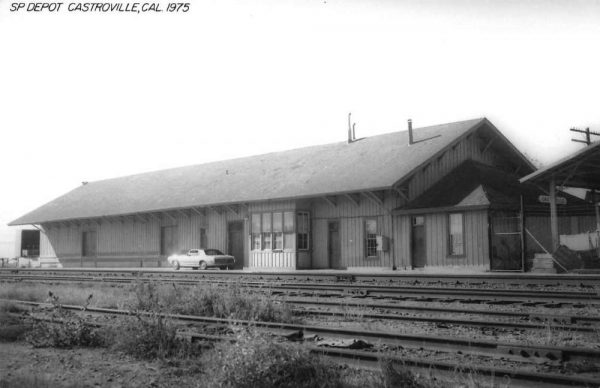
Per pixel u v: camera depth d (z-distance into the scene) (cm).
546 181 2334
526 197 2762
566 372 684
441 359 763
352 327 1073
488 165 3209
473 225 2503
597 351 709
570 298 1359
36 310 1373
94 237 4347
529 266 2452
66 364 799
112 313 1290
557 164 2172
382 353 758
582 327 938
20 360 831
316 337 932
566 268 2184
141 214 3912
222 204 3303
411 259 2695
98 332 971
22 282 2447
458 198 2581
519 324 982
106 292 1812
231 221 3441
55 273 3328
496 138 3197
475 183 2673
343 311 1255
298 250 3047
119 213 3884
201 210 3603
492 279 1933
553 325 967
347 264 2936
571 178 2398
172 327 891
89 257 4325
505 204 2503
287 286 1872
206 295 1288
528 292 1466
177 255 3453
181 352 829
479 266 2462
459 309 1215
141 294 1382
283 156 3828
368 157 3130
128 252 4047
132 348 855
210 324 1094
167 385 680
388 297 1530
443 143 2858
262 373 633
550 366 703
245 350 658
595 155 2136
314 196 2878
